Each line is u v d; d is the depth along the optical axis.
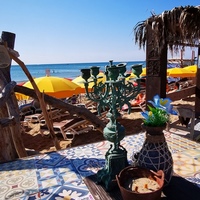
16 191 1.49
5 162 2.01
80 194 1.41
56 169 1.81
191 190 1.36
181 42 3.43
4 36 3.31
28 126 7.96
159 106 1.29
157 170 1.26
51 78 6.46
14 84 2.11
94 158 2.01
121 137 1.38
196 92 5.69
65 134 6.17
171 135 2.59
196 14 2.71
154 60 3.73
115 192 1.37
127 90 1.31
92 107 9.90
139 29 3.62
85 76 1.32
